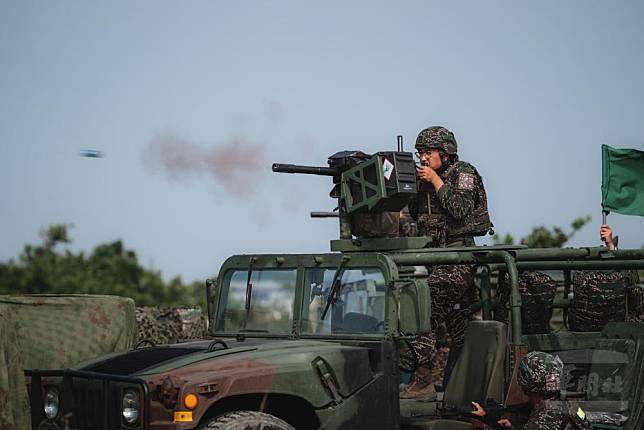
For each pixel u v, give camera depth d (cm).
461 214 1512
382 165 1348
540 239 2784
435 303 1466
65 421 1206
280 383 1172
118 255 3344
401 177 1345
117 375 1178
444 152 1552
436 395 1426
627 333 1444
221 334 1398
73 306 1463
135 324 1549
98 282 3238
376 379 1243
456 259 1353
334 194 1431
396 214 1414
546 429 1190
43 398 1292
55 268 3216
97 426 1195
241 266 1405
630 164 1759
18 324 1416
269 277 1373
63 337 1440
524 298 1502
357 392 1229
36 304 1441
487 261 1367
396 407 1256
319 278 1328
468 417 1308
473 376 1344
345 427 1216
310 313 1324
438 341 1491
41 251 3266
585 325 1580
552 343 1505
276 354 1204
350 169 1395
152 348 1308
